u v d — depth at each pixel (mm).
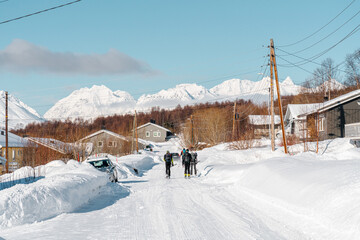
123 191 14555
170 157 21531
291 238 6516
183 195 12688
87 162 20281
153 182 18719
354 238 5809
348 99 37062
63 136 40906
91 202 11523
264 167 13234
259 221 8000
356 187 7309
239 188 13234
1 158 38938
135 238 6648
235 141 48125
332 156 19531
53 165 24578
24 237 6695
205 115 73375
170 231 7172
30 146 33250
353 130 35500
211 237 6641
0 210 7738
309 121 39875
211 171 21141
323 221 6949
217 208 9781
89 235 6887
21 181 18688
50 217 8836
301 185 9312
